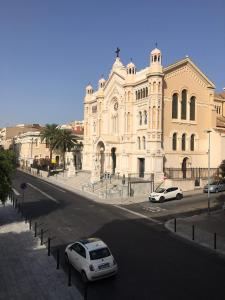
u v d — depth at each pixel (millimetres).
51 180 82812
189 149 66562
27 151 125000
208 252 25500
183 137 66250
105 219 37594
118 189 55344
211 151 67375
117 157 72625
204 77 68250
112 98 76938
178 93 65250
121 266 22156
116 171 72500
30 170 108125
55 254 24391
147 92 64875
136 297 17547
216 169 64750
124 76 71688
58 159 119438
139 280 19781
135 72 69625
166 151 63375
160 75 61375
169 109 64062
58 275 20422
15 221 35250
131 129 69062
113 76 76188
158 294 17906
